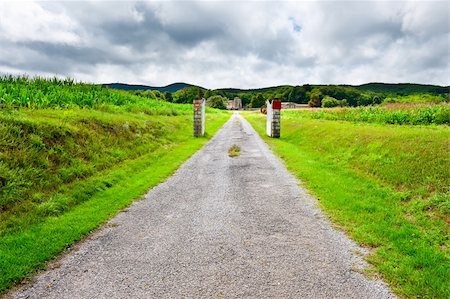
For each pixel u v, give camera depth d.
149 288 4.52
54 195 8.48
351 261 5.19
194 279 4.72
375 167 10.84
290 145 19.09
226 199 8.68
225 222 7.00
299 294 4.30
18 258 5.30
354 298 4.21
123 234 6.45
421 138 11.56
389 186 9.23
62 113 14.11
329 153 14.81
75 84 23.38
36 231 6.50
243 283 4.59
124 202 8.47
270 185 10.03
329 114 32.47
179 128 25.11
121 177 11.03
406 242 5.72
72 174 9.95
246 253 5.52
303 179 10.64
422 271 4.79
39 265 5.20
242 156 15.45
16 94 14.98
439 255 5.22
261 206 8.03
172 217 7.38
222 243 5.94
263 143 20.28
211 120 40.50
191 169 12.64
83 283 4.69
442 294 4.22
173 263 5.22
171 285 4.57
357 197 8.48
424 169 9.13
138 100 29.31
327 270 4.92
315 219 7.09
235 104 158.38
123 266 5.16
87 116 14.79
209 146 19.12
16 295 4.43
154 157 14.71
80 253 5.64
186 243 5.97
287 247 5.72
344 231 6.41
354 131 16.36
